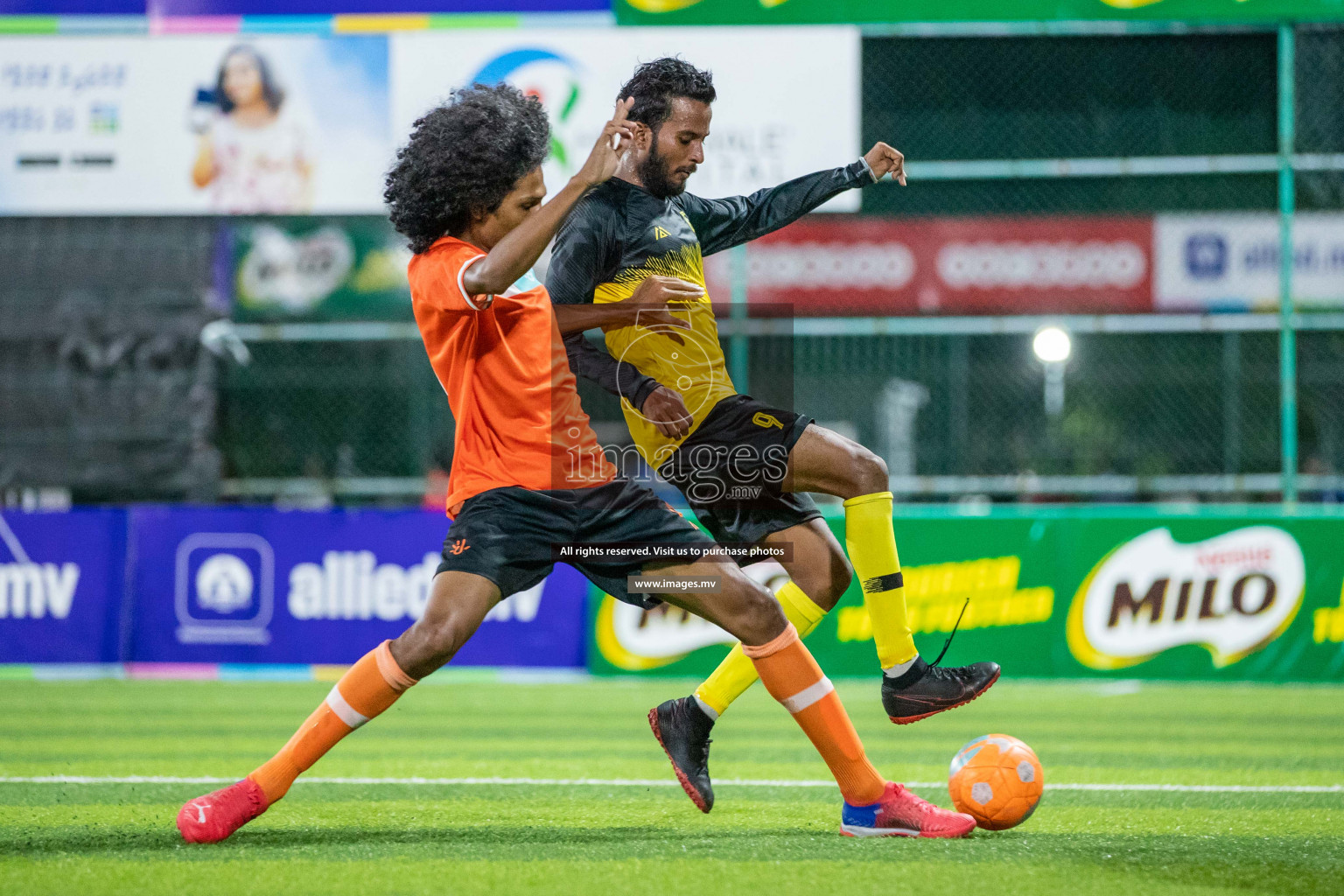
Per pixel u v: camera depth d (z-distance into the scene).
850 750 10.12
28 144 26.22
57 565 25.27
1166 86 32.41
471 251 9.30
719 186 25.34
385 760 15.48
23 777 14.16
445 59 25.73
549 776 14.16
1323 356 33.41
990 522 23.94
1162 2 24.86
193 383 26.81
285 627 24.92
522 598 24.73
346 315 28.59
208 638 25.02
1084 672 23.64
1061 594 23.80
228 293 26.86
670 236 11.12
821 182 11.78
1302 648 23.47
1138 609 23.70
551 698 21.97
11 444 26.84
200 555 25.14
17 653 25.11
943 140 33.12
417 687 23.45
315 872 8.78
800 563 11.14
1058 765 15.34
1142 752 16.42
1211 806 12.25
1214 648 23.59
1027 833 10.51
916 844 9.88
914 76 33.12
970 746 10.45
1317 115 25.59
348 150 25.95
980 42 32.97
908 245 25.95
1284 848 9.88
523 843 9.99
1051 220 25.83
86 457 26.78
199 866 8.98
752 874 8.72
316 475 33.81
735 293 25.97
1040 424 40.16
